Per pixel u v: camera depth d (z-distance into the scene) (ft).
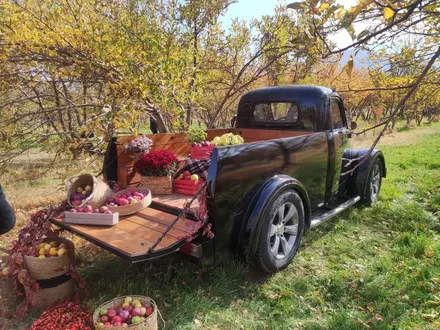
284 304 9.58
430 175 23.71
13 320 9.11
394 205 17.20
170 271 10.79
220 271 10.80
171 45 17.16
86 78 16.58
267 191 10.15
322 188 13.85
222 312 9.27
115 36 15.71
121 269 11.51
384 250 12.79
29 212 18.22
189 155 14.24
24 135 15.88
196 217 9.57
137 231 9.36
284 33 21.61
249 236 9.82
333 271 11.28
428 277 10.66
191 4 20.11
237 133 16.96
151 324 7.71
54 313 8.51
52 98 19.57
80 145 15.66
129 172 12.68
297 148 11.97
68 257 9.79
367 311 9.27
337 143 14.49
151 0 18.54
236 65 24.11
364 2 5.14
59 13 14.74
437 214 16.15
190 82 19.12
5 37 14.08
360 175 16.24
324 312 9.37
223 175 9.18
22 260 9.34
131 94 14.67
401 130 61.21
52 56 15.30
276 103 15.60
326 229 14.73
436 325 8.52
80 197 10.77
